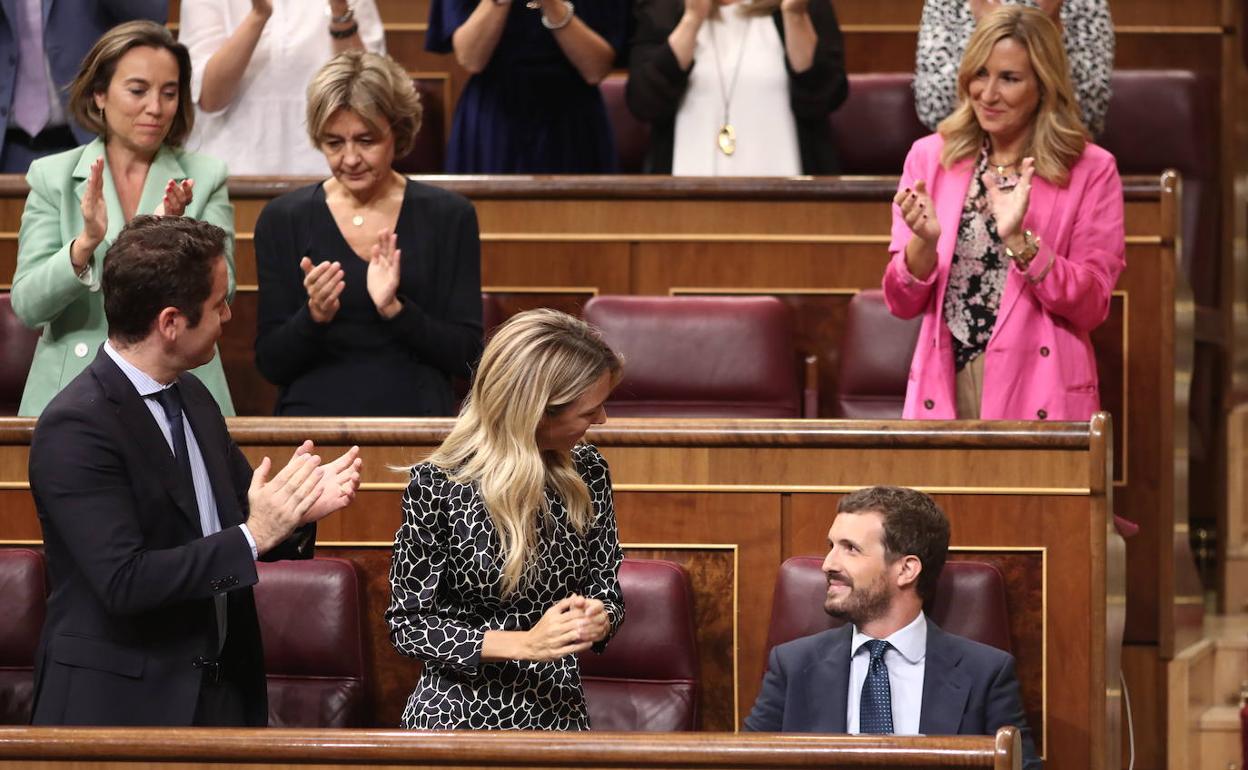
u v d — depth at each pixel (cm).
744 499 1083
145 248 838
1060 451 1055
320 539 1093
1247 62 1777
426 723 855
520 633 830
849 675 977
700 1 1505
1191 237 1620
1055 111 1162
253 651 878
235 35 1501
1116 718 1066
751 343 1318
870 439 1067
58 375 1146
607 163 1573
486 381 853
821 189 1448
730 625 1081
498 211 1472
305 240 1213
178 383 884
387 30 1848
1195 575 1426
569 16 1505
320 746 761
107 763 766
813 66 1516
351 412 1187
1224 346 1638
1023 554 1060
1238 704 1426
